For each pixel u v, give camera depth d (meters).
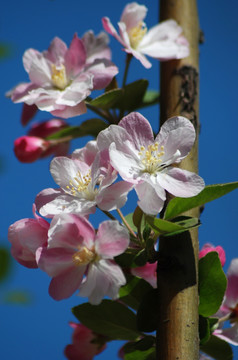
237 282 0.51
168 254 0.45
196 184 0.45
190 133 0.46
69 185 0.47
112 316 0.50
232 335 0.50
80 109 0.51
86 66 0.52
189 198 0.45
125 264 0.46
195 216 0.47
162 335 0.44
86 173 0.47
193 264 0.45
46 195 0.47
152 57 0.52
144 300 0.46
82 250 0.45
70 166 0.47
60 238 0.45
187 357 0.44
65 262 0.45
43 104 0.51
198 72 0.51
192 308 0.45
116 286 0.44
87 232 0.45
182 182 0.45
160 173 0.46
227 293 0.51
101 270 0.45
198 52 0.52
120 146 0.46
